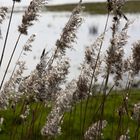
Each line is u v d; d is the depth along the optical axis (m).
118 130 12.21
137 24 104.56
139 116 11.03
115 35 10.40
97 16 142.88
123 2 10.11
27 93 9.87
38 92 9.77
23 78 9.82
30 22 10.19
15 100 10.27
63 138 18.53
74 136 19.34
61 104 9.31
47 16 149.62
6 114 22.22
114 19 10.30
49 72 9.82
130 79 11.27
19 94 9.89
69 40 9.98
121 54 10.49
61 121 9.99
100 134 11.02
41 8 10.01
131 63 10.73
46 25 116.69
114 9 10.19
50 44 80.25
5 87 9.63
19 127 16.75
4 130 20.81
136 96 31.39
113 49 10.45
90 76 10.64
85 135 11.02
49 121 9.48
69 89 9.55
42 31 101.94
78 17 9.91
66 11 172.38
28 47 10.52
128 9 146.50
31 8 10.01
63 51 10.05
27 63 56.03
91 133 10.94
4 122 21.27
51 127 9.40
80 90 10.12
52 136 9.77
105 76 11.41
